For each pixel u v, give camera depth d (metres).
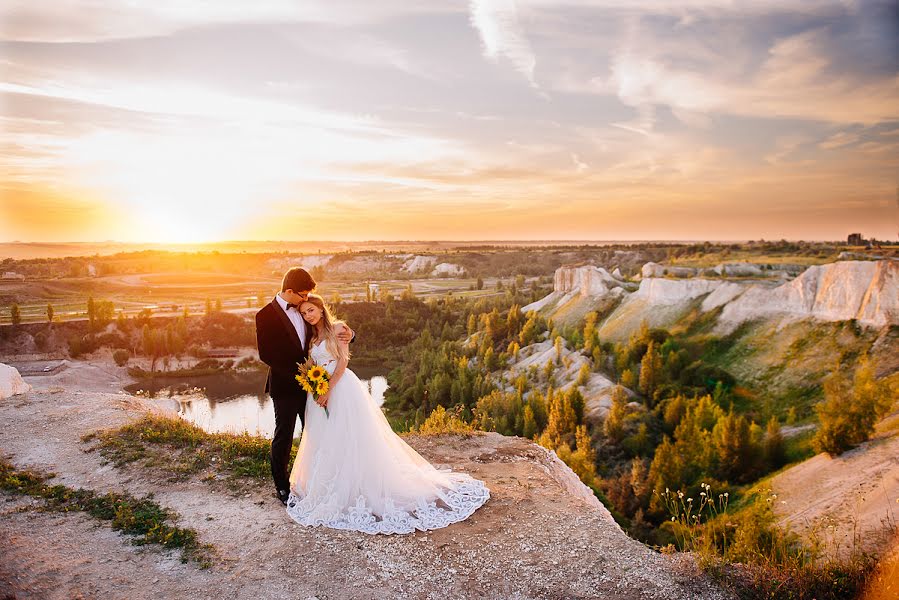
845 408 40.91
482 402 63.50
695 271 103.06
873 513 22.58
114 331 117.56
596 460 49.41
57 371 98.56
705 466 44.91
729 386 65.62
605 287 109.19
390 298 138.25
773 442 44.62
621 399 59.16
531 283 194.12
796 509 34.47
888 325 61.47
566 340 92.31
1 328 111.06
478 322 121.50
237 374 104.88
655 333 77.12
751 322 75.88
